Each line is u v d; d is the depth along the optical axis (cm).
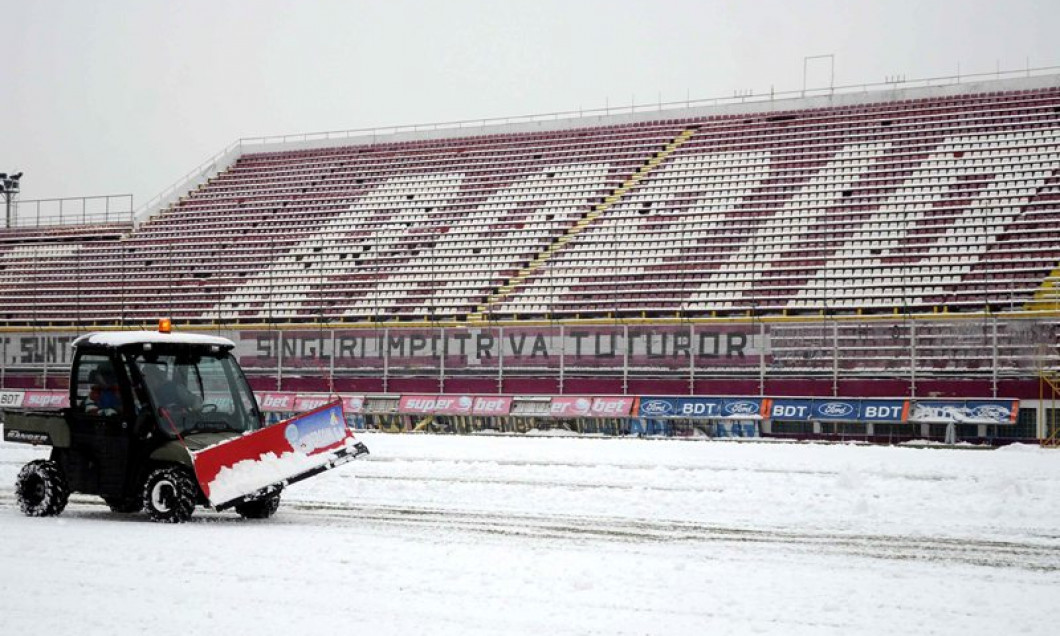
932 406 3303
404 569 1124
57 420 1555
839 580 1088
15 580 1076
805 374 3509
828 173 4544
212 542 1292
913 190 4284
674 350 3653
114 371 1531
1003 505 1631
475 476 2095
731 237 4331
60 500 1556
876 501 1689
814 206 4369
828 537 1382
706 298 4031
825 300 3853
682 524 1491
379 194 5350
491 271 4538
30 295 5159
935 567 1176
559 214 4809
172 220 5538
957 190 4206
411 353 3950
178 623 905
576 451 2717
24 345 4381
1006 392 3309
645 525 1481
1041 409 3231
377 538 1348
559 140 5372
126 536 1339
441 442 3092
